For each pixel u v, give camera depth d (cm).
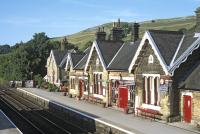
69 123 3547
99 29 4959
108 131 2820
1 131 2850
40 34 8906
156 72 3066
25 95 6506
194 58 2939
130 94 3569
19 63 8581
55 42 9106
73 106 4034
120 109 3747
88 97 4581
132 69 3375
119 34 4628
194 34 3048
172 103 2900
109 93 3991
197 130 2584
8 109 4703
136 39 4075
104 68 4016
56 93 6059
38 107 4888
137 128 2667
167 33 3164
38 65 8575
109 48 4238
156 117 3047
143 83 3262
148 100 3200
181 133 2489
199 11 3020
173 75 2881
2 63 10212
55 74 7212
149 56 3161
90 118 3194
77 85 5012
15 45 11488
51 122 3522
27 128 3297
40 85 7500
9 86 8606
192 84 2761
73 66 5253
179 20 16900
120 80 3756
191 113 2769
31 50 8638
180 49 3016
